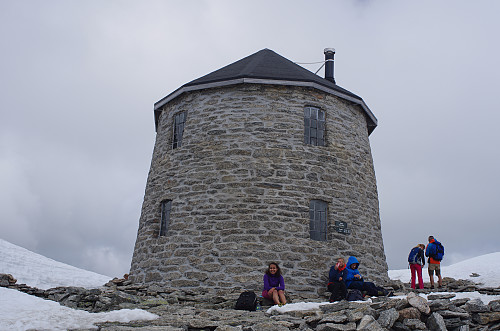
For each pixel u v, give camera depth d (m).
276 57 17.17
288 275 12.57
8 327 7.24
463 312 8.30
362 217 14.41
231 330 7.73
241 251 12.70
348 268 11.59
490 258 19.66
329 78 19.00
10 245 23.00
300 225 13.17
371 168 15.96
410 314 8.16
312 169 13.94
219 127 14.29
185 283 12.72
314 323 8.24
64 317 8.00
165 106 16.34
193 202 13.63
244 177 13.48
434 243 13.68
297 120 14.36
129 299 10.59
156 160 15.55
